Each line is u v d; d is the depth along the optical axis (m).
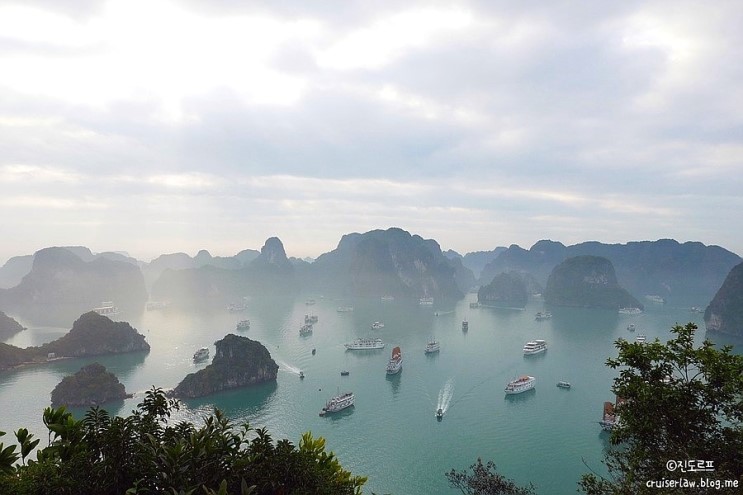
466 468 73.75
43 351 152.38
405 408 103.69
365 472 72.81
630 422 17.27
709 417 16.47
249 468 15.11
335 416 98.88
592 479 18.88
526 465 74.50
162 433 16.09
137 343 166.25
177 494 12.25
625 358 18.03
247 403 108.19
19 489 12.99
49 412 15.70
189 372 135.62
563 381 123.69
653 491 15.65
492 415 98.12
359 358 154.38
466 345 176.75
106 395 107.56
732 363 16.31
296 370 138.88
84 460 14.00
